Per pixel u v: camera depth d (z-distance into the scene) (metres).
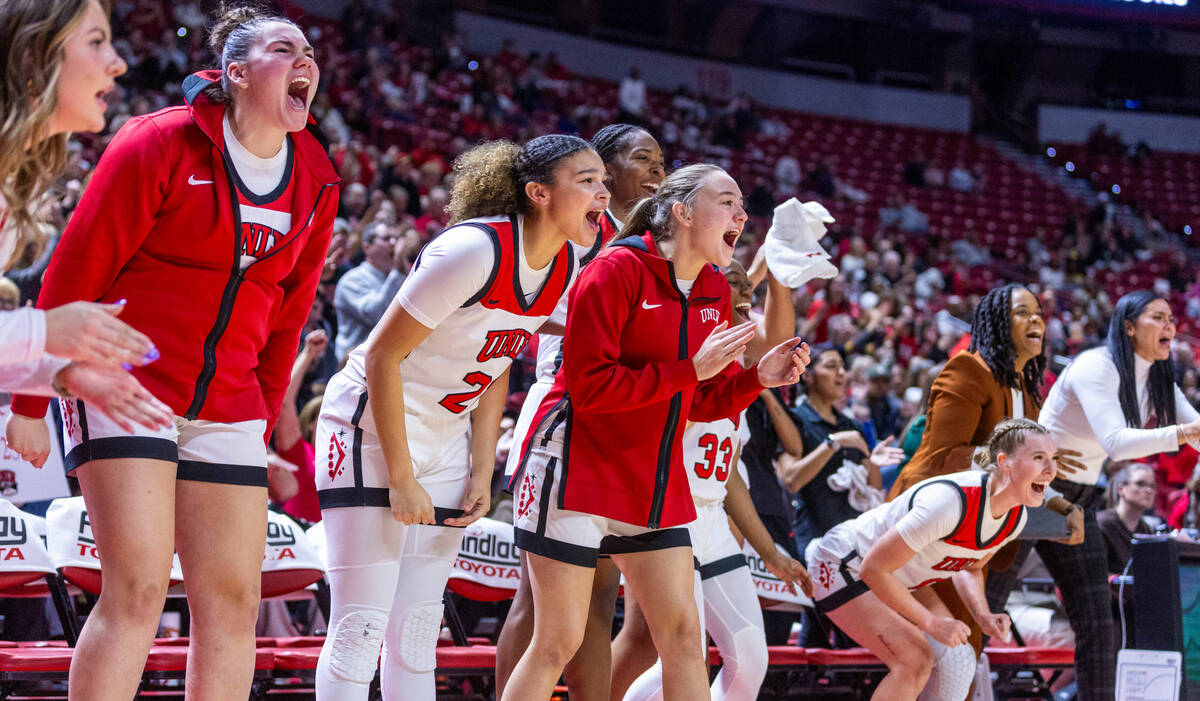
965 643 3.46
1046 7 21.53
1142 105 22.89
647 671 2.97
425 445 2.63
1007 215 18.94
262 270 2.22
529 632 2.92
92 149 8.78
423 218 9.40
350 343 5.34
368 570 2.55
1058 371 7.64
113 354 1.58
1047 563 4.09
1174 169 21.28
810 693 4.31
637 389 2.39
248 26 2.17
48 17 1.75
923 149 20.38
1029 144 21.84
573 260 2.65
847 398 7.46
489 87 15.56
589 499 2.50
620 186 3.23
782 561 3.38
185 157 2.10
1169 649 3.35
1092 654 3.94
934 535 3.45
